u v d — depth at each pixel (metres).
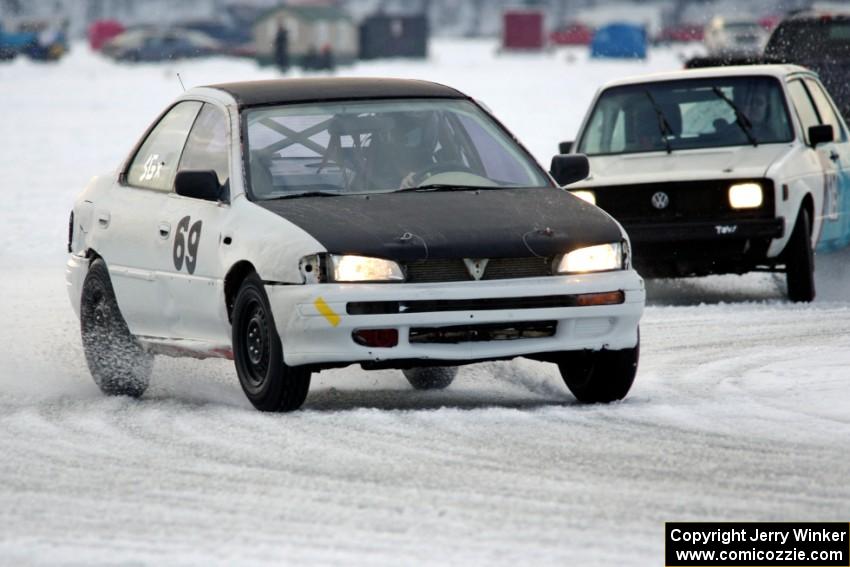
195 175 30.23
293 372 28.14
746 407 28.45
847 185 51.22
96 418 29.42
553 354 29.41
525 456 24.47
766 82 49.97
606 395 29.69
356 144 31.20
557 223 28.98
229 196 30.33
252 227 29.09
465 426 26.89
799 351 35.53
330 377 34.88
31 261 61.34
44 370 36.88
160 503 21.92
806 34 67.69
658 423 27.11
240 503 21.78
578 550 19.02
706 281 54.31
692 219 46.22
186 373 35.31
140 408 30.78
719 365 33.94
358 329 27.30
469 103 32.88
